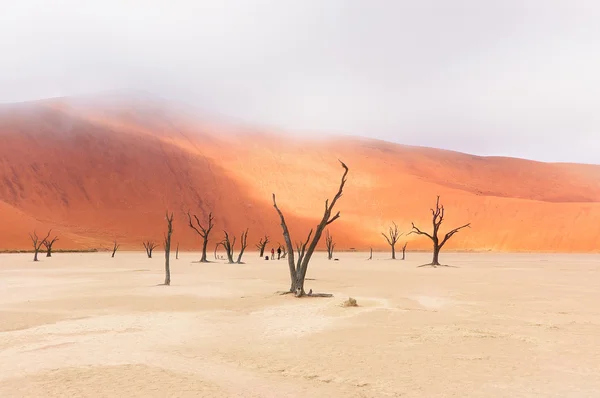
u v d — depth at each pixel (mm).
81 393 6977
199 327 12664
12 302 17969
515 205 111750
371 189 133125
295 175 135000
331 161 150875
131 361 8969
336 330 12039
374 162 156125
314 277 31172
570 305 17219
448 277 31359
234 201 112375
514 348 9953
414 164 166500
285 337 11250
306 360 8992
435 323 12992
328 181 135875
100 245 84188
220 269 39719
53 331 12078
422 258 69500
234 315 14789
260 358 9172
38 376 7902
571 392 7020
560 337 11109
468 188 153375
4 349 10031
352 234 109688
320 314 14758
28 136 107688
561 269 41312
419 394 6941
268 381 7641
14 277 30578
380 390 7141
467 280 28875
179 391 7090
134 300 18578
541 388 7219
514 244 101312
